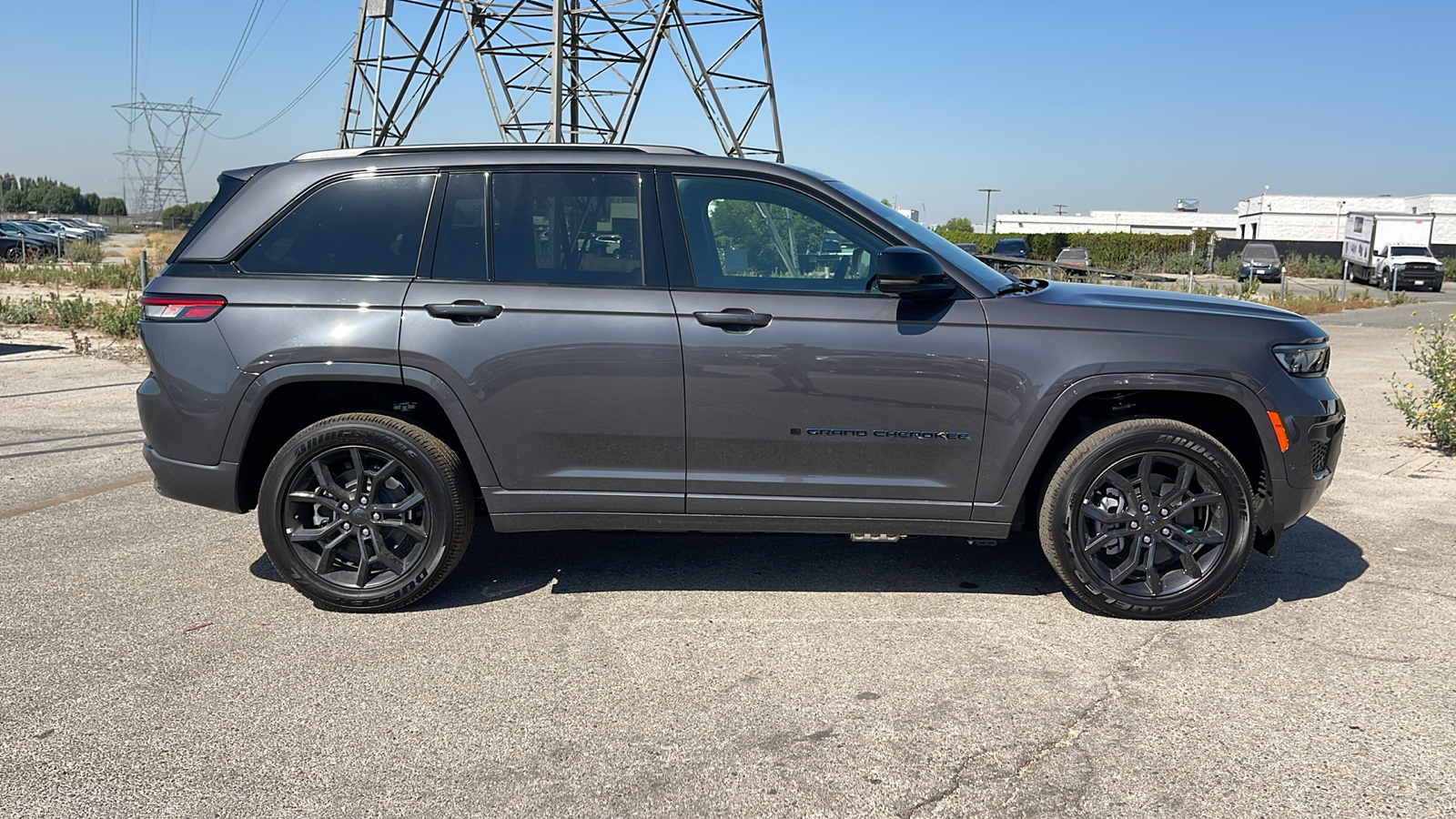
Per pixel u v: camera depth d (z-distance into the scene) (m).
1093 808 2.76
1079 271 7.14
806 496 4.09
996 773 2.94
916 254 3.76
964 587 4.52
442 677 3.59
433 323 4.03
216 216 4.23
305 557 4.21
